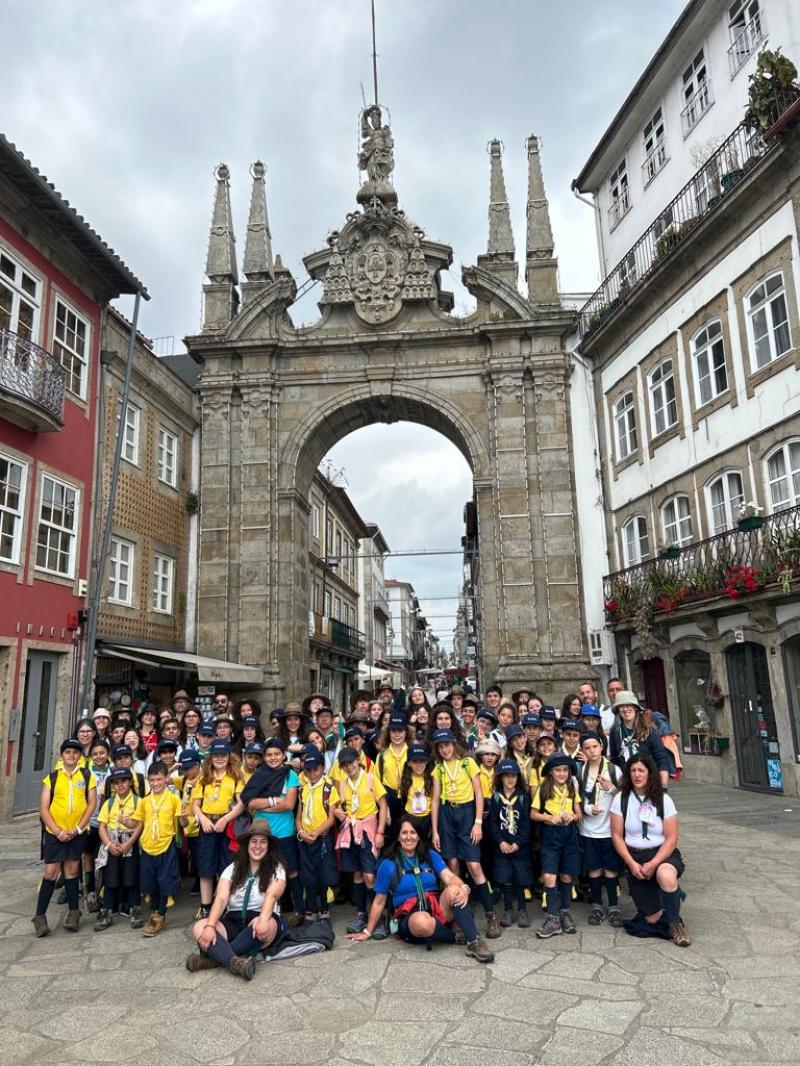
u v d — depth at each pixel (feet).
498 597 61.36
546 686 58.59
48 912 24.86
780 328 43.04
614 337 61.62
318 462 71.56
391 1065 13.71
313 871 22.26
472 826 21.59
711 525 49.44
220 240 69.31
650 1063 13.46
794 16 46.52
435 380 65.67
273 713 28.68
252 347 65.87
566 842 21.29
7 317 43.57
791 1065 13.26
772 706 43.83
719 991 16.46
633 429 59.93
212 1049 14.58
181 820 23.91
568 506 62.08
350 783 22.35
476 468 63.98
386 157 69.41
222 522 63.98
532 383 64.75
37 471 45.42
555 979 17.48
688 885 24.72
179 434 66.69
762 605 41.86
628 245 66.44
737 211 45.57
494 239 67.36
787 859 27.94
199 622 62.54
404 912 20.40
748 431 45.42
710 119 54.34
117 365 55.26
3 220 43.34
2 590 41.60
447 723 22.58
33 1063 14.20
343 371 66.03
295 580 64.13
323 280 68.33
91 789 23.35
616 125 65.41
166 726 29.17
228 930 19.58
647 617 52.34
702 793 45.14
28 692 44.21
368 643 172.24
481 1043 14.43
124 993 17.56
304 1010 16.26
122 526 55.52
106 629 52.42
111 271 52.11
